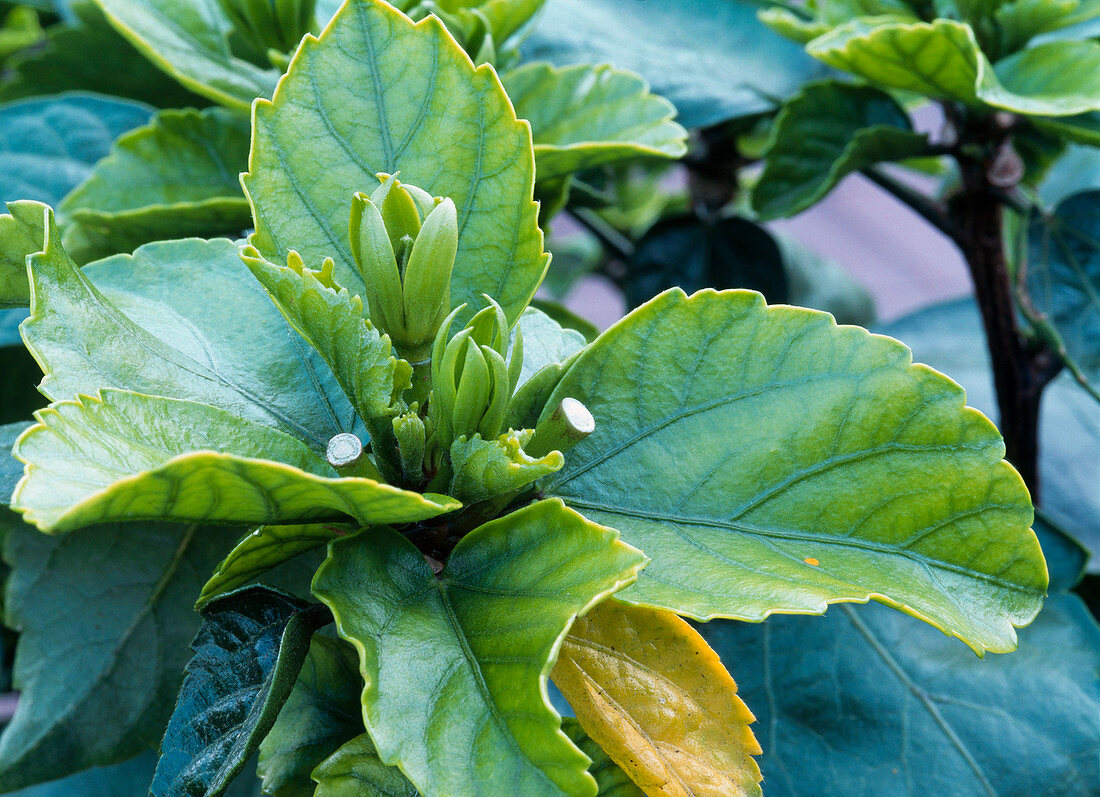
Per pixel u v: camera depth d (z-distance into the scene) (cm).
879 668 49
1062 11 52
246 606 41
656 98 50
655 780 41
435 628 39
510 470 39
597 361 42
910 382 41
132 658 48
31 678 48
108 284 43
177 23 50
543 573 39
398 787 41
